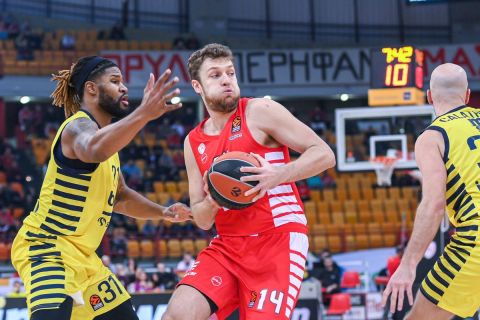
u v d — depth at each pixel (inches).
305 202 925.2
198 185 192.7
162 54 1034.1
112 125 175.9
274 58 1052.5
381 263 808.9
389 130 533.6
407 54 525.3
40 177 981.2
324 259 617.3
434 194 186.4
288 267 183.9
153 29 1185.4
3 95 1025.5
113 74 200.5
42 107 1102.4
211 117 192.9
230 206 177.3
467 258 188.7
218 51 188.9
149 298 399.5
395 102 526.3
